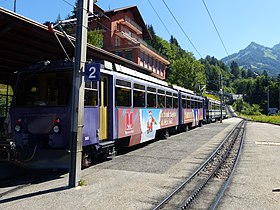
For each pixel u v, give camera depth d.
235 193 6.46
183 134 21.03
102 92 9.49
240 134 22.20
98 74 6.85
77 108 6.88
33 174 8.19
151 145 14.72
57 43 10.20
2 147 7.85
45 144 7.91
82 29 7.06
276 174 8.43
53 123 7.88
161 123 15.74
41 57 12.25
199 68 74.12
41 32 8.89
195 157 11.12
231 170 9.08
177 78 73.50
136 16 48.88
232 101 132.12
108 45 42.53
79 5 7.11
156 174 8.16
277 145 15.38
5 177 7.75
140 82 12.55
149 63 47.03
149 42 84.62
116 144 10.87
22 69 8.84
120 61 14.09
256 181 7.59
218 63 188.62
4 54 11.53
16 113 8.52
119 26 44.12
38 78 8.54
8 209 5.27
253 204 5.69
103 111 9.52
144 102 13.05
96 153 9.01
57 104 8.04
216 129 26.45
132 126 11.53
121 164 9.62
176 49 98.81
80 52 7.01
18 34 9.04
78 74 6.98
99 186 6.88
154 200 5.86
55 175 8.09
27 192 6.37
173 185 7.01
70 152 6.88
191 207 5.55
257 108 103.62
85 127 8.19
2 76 13.94
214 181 7.73
